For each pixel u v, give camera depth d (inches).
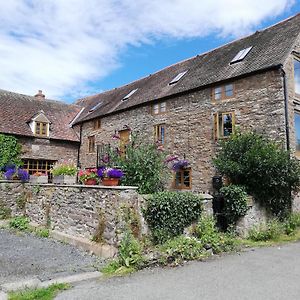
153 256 235.6
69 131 846.5
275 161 360.8
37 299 165.2
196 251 256.2
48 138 781.3
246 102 479.5
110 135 732.0
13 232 387.9
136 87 792.3
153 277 203.6
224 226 370.6
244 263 237.8
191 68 658.2
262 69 453.7
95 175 350.3
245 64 506.6
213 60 621.3
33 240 344.2
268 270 217.9
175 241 264.7
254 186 379.9
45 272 223.5
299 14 562.3
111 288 183.3
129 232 254.8
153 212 283.4
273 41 522.0
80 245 304.0
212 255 264.4
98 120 781.3
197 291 176.4
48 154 781.9
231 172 387.5
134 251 235.6
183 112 572.7
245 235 350.3
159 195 291.9
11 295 170.6
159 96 617.0
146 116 645.9
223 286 184.5
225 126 505.4
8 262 251.6
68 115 902.4
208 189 512.7
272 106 447.2
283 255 266.7
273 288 180.5
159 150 397.1
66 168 477.7
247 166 371.6
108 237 278.5
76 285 191.0
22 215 456.8
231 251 280.4
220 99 516.4
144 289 180.7
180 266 229.3
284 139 429.4
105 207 287.6
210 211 324.5
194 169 541.6
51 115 857.5
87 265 241.8
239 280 195.5
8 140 705.0
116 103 767.1
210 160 515.8
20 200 465.4
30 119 768.9
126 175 342.6
